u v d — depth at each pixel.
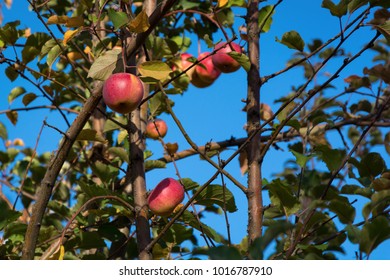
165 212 3.83
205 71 5.39
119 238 4.31
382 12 3.46
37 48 4.88
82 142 5.50
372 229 2.82
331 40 3.63
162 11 3.47
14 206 4.71
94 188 4.18
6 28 4.68
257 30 4.23
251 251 2.43
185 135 3.52
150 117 5.05
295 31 4.04
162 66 3.55
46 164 6.50
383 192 3.10
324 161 3.41
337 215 3.23
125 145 5.24
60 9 6.30
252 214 3.60
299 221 3.38
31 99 5.47
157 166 4.96
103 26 5.67
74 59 5.91
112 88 3.47
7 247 4.30
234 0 5.10
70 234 4.43
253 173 3.70
